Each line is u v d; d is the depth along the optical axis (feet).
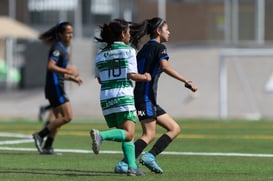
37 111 338.13
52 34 134.62
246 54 297.74
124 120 93.45
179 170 106.42
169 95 317.42
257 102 308.81
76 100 323.16
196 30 431.84
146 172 102.37
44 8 528.22
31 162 118.21
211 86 322.55
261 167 111.14
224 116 286.05
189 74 333.62
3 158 124.98
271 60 326.03
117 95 93.15
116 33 93.91
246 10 418.31
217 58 342.03
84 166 112.06
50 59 133.18
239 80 319.68
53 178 94.32
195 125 229.45
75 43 397.39
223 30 424.46
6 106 349.61
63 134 186.91
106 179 92.32
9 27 408.05
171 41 434.71
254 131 200.44
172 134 99.66
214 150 141.18
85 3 535.19
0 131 200.75
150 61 97.60
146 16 452.76
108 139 91.91
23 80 413.59
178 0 434.30
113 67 93.45
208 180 92.17
